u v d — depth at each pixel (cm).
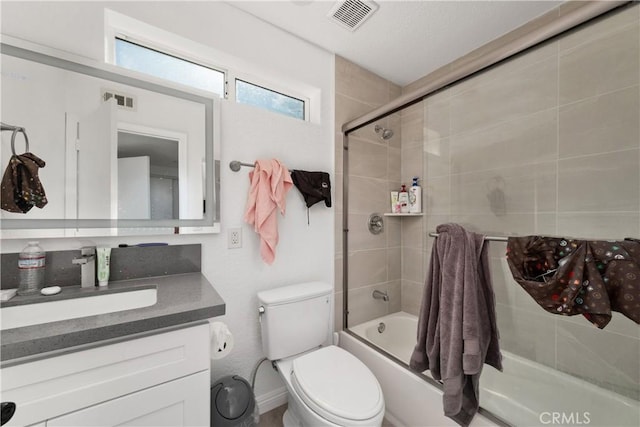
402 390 127
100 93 102
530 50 100
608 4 79
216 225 125
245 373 136
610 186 110
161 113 114
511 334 127
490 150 145
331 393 97
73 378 61
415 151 187
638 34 103
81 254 96
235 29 135
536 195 130
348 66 179
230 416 105
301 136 157
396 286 202
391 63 183
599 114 112
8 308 78
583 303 83
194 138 121
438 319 110
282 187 140
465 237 109
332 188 171
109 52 111
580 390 114
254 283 139
